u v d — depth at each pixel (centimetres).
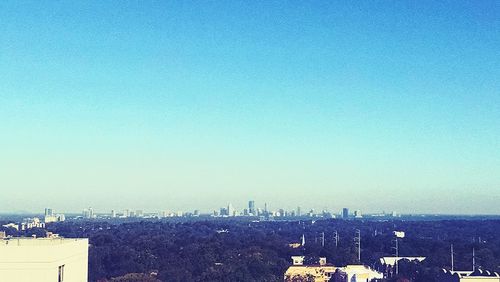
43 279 8206
